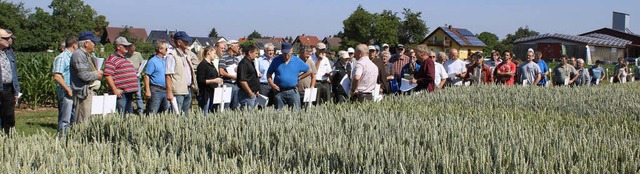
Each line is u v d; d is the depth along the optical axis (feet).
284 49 31.78
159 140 19.40
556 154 15.99
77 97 26.76
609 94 35.55
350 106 28.37
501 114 26.53
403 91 34.96
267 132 19.35
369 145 16.63
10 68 26.61
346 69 39.60
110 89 29.40
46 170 13.58
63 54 28.14
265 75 36.58
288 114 24.35
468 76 42.91
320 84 38.06
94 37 26.94
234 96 34.63
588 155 15.61
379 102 30.14
